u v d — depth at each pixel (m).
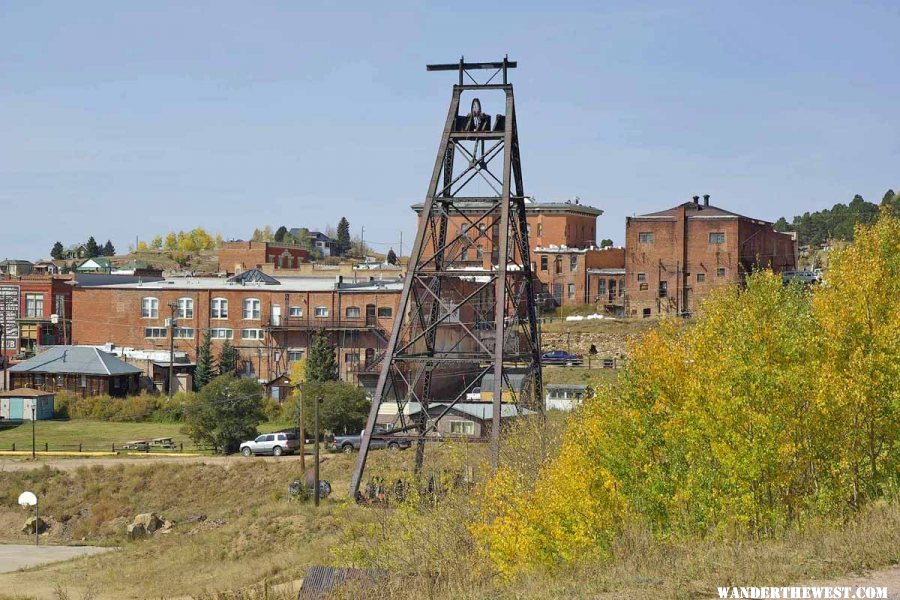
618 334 94.94
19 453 75.56
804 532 24.86
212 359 99.75
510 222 50.31
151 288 104.38
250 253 153.00
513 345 60.91
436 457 52.22
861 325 28.98
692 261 103.56
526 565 28.38
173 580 47.12
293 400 82.56
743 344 28.67
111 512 64.88
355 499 45.12
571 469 30.56
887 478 28.12
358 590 29.20
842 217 176.00
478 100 48.69
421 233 48.12
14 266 146.38
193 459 71.31
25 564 54.84
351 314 99.00
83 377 94.81
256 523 54.12
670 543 26.78
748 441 27.03
